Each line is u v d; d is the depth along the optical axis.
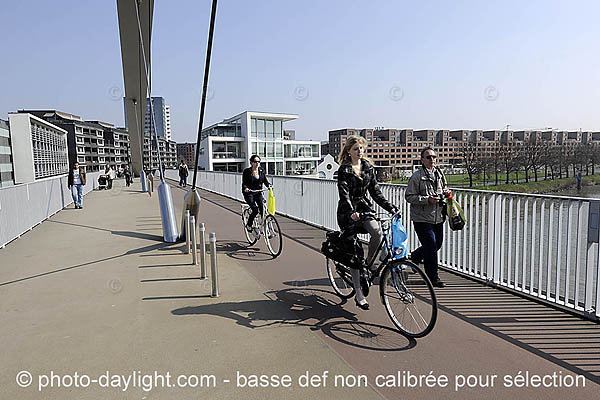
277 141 53.47
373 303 4.31
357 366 3.01
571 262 4.29
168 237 8.00
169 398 2.66
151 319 4.01
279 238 6.45
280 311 4.14
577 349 3.17
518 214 4.41
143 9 13.51
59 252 7.23
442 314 3.91
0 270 6.02
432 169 4.60
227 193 18.56
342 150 4.16
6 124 41.09
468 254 5.36
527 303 4.18
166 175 40.12
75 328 3.83
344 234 4.04
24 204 9.42
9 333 3.74
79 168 14.70
